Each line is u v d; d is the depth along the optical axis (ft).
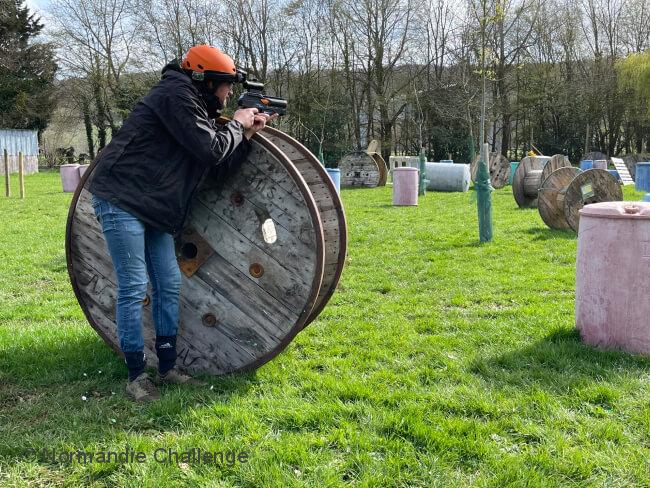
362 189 85.66
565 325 17.40
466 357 15.26
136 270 12.42
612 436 10.85
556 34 166.09
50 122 180.14
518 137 179.01
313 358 15.62
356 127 169.68
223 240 13.84
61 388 13.52
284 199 13.30
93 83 168.25
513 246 33.35
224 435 11.03
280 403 12.41
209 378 13.85
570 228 38.29
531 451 10.36
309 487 9.32
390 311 20.52
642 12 171.53
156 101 12.10
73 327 18.39
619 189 37.27
